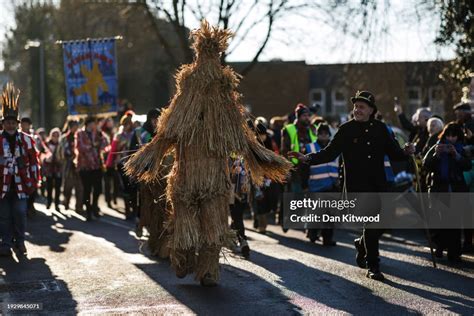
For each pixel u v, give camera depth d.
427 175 10.29
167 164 9.52
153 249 10.23
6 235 10.36
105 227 14.02
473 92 13.70
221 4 25.80
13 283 8.42
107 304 7.33
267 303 7.34
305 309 7.09
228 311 7.01
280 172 8.12
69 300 7.52
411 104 27.36
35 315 6.93
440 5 16.72
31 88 39.16
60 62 42.81
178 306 7.21
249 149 7.94
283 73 46.31
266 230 13.74
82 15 34.28
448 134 9.98
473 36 15.68
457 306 7.23
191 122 7.60
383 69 22.66
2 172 10.25
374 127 8.60
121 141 15.48
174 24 26.62
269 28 25.72
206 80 7.66
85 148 15.34
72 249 10.98
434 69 18.59
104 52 18.70
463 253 10.66
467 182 10.74
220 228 7.68
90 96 18.72
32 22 50.28
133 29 32.69
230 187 7.80
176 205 7.78
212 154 7.69
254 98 46.28
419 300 7.49
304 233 13.27
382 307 7.18
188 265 7.99
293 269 9.26
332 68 25.50
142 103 39.53
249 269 9.26
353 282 8.40
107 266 9.46
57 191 17.48
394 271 9.13
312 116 16.66
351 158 8.58
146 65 39.12
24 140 10.44
